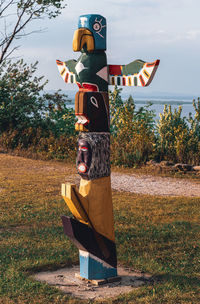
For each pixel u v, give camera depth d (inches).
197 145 707.4
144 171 650.8
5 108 943.0
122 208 412.8
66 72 252.2
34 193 481.7
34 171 643.5
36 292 219.3
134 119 813.9
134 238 314.5
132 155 701.9
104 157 232.2
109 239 234.5
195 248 292.2
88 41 227.3
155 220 367.9
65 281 237.9
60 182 552.4
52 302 209.2
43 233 329.1
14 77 959.6
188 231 332.2
